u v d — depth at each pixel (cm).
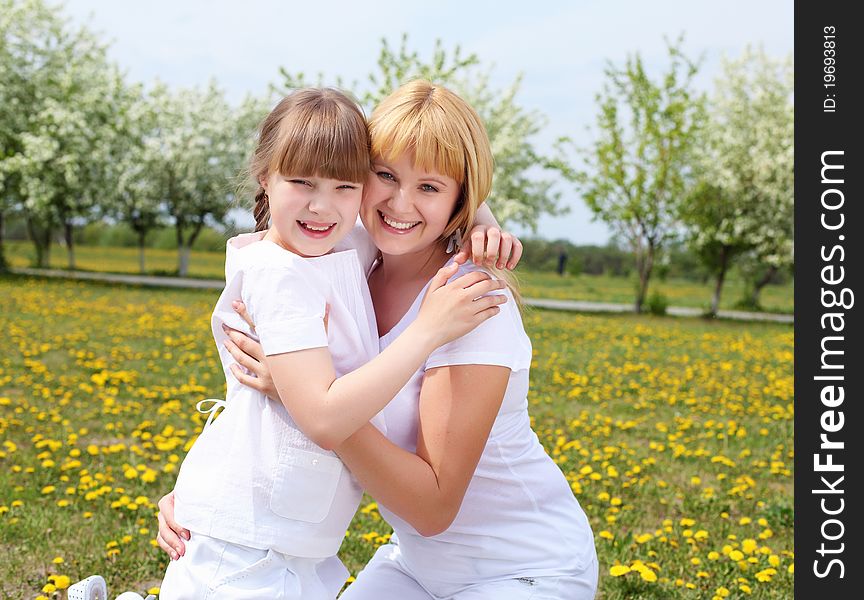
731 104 2752
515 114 2881
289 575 203
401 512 197
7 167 2533
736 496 562
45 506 484
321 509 200
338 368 203
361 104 208
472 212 206
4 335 1220
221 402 221
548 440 725
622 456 657
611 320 2209
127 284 2609
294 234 199
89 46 2900
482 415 199
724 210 2672
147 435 638
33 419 703
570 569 215
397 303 222
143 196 2986
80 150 2695
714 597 369
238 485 201
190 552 205
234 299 205
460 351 198
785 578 409
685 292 3994
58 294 2052
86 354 1079
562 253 4719
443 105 199
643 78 2517
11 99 2681
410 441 210
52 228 3312
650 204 2567
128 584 380
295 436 198
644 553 438
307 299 193
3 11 2664
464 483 200
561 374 1125
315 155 191
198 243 5212
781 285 4312
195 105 3112
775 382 1120
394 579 236
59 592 367
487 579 217
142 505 480
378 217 208
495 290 204
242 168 227
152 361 1066
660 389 1032
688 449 706
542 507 218
